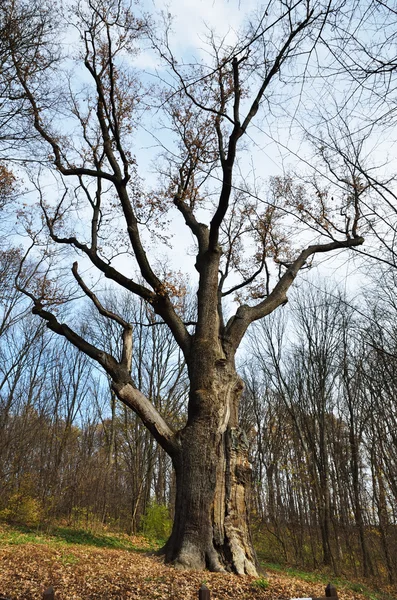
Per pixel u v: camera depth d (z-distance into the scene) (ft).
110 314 44.09
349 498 90.02
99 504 80.07
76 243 47.19
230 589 29.45
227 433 40.78
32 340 95.04
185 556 35.47
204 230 48.91
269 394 124.06
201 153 50.42
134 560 36.94
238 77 39.06
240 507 38.96
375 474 79.56
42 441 89.40
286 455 106.83
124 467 107.04
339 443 92.99
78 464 81.82
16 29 32.86
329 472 91.50
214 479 38.22
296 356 100.27
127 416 95.20
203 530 36.65
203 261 46.11
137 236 45.42
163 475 113.39
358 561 82.43
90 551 42.27
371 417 74.69
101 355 41.52
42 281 48.70
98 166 50.31
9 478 76.84
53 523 70.44
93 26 45.01
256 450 118.93
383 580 71.97
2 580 27.84
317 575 62.95
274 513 93.91
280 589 30.76
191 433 39.60
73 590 26.81
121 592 26.99
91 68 47.01
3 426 80.89
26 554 36.45
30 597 25.50
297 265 50.03
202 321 43.65
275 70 26.73
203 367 41.55
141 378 100.99
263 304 46.98
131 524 82.94
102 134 49.24
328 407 97.30
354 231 40.22
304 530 96.99
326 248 51.39
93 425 104.37
